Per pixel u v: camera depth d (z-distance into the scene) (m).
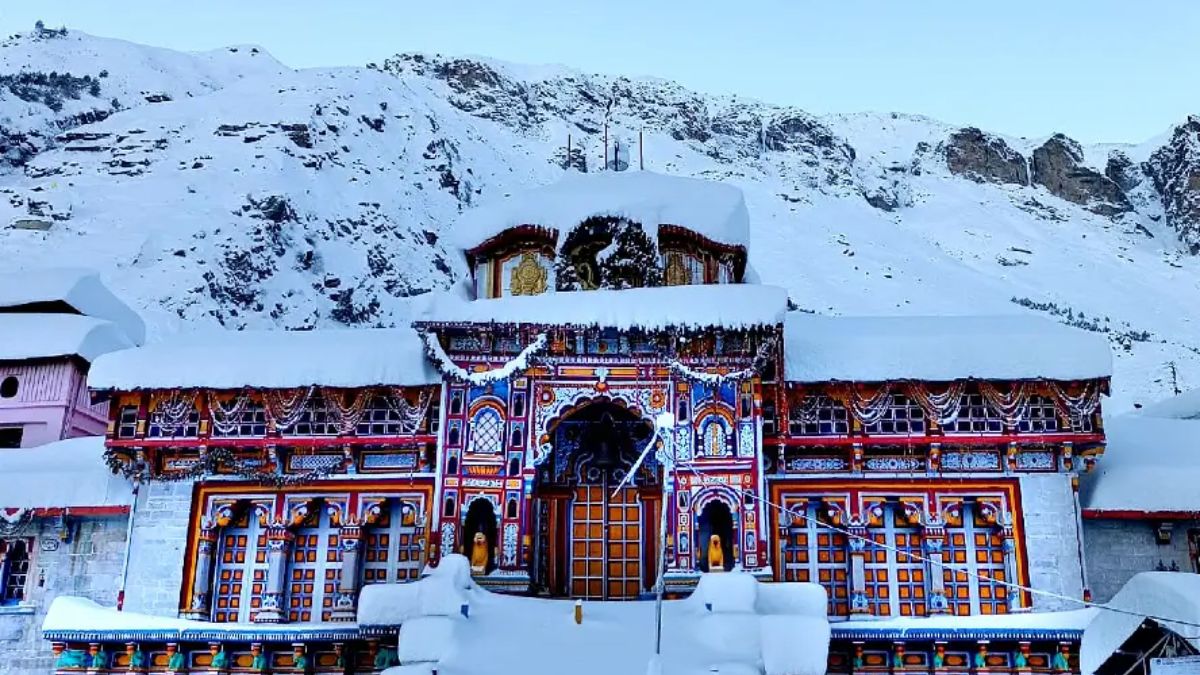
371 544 27.00
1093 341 26.45
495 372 25.78
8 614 27.69
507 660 20.23
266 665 25.17
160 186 118.19
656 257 27.47
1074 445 26.22
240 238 107.25
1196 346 134.62
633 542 26.91
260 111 142.50
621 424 27.86
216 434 27.36
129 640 24.94
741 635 20.80
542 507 27.09
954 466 26.61
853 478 26.62
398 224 132.50
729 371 25.73
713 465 25.27
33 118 139.75
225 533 27.36
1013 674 24.27
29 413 38.41
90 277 45.41
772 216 176.50
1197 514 26.16
